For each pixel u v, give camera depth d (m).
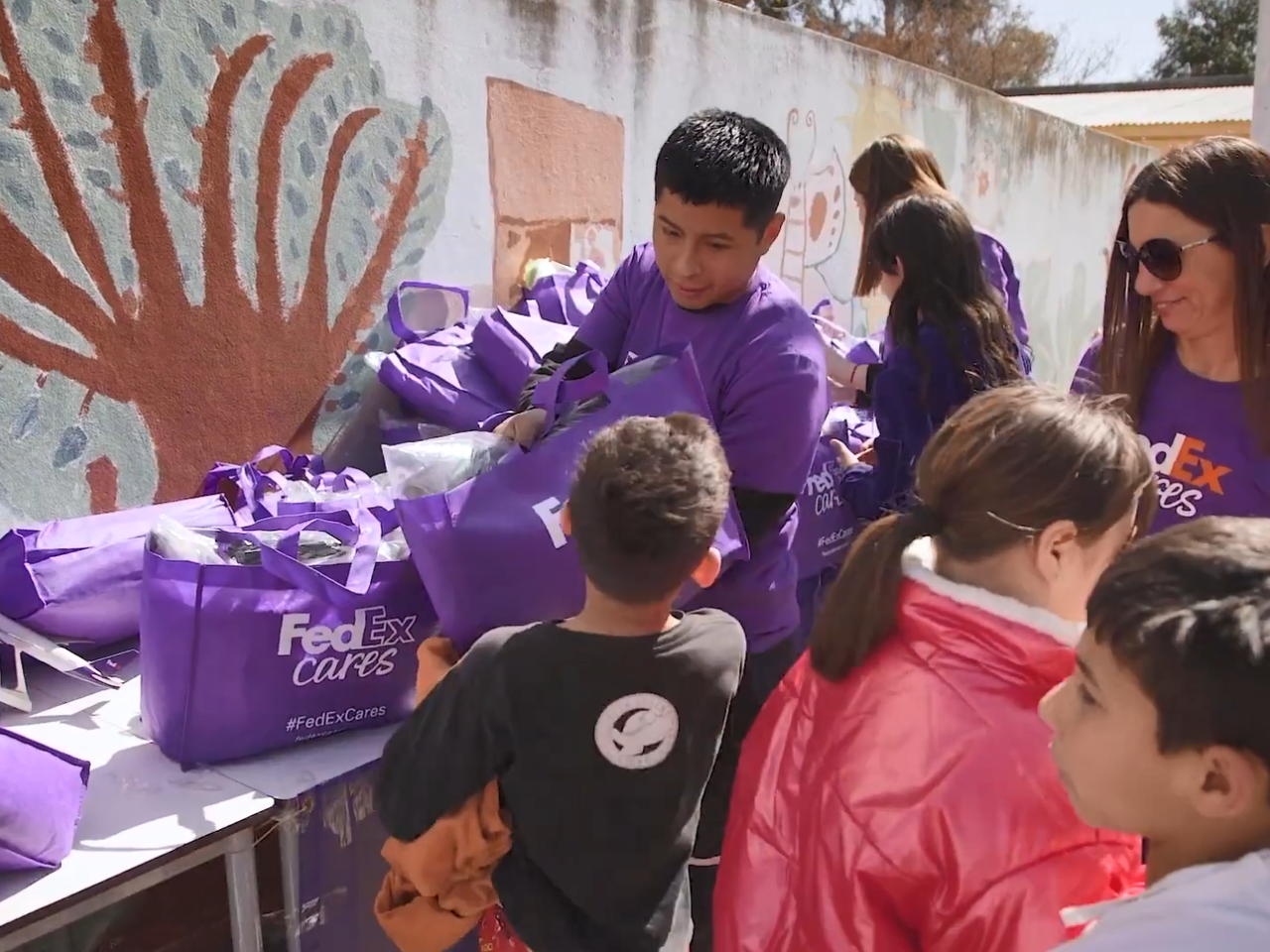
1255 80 4.71
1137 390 1.81
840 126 5.23
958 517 1.16
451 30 3.21
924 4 21.89
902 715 1.14
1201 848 0.86
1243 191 1.60
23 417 2.40
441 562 1.62
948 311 2.32
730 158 1.83
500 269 3.53
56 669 2.07
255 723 1.73
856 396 3.41
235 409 2.83
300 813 1.70
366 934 1.84
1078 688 0.93
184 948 2.18
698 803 1.55
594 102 3.78
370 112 3.03
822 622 1.26
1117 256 1.83
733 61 4.45
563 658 1.38
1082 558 1.14
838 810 1.17
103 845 1.51
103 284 2.51
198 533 1.86
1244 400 1.66
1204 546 0.85
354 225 3.05
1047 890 1.03
